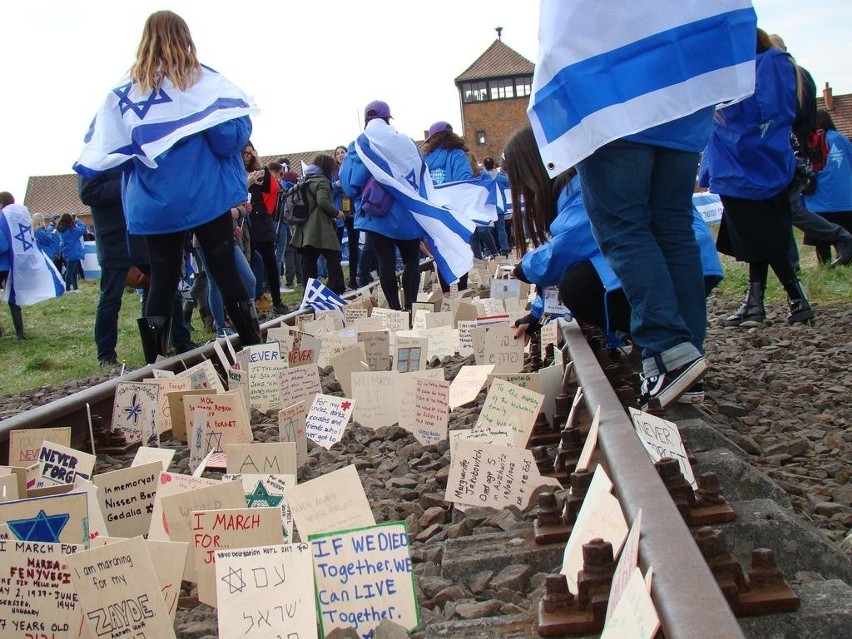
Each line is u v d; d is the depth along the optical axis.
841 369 5.85
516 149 5.41
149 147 6.55
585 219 5.08
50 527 2.75
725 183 7.32
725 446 3.83
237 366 6.73
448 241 9.68
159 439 5.66
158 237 6.99
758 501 2.93
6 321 15.96
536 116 3.96
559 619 2.28
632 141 3.95
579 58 3.80
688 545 2.00
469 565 2.92
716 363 6.29
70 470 3.90
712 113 4.19
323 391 6.76
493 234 23.16
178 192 6.73
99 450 5.47
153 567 2.54
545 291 5.60
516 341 6.03
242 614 2.34
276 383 6.16
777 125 7.03
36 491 3.32
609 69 3.79
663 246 4.23
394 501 3.91
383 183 9.40
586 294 5.09
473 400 5.61
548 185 5.39
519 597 2.76
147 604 2.46
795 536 2.76
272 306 13.91
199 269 11.34
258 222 12.81
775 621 2.19
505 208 22.31
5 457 5.18
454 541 3.17
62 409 5.65
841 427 4.59
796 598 2.20
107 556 2.44
